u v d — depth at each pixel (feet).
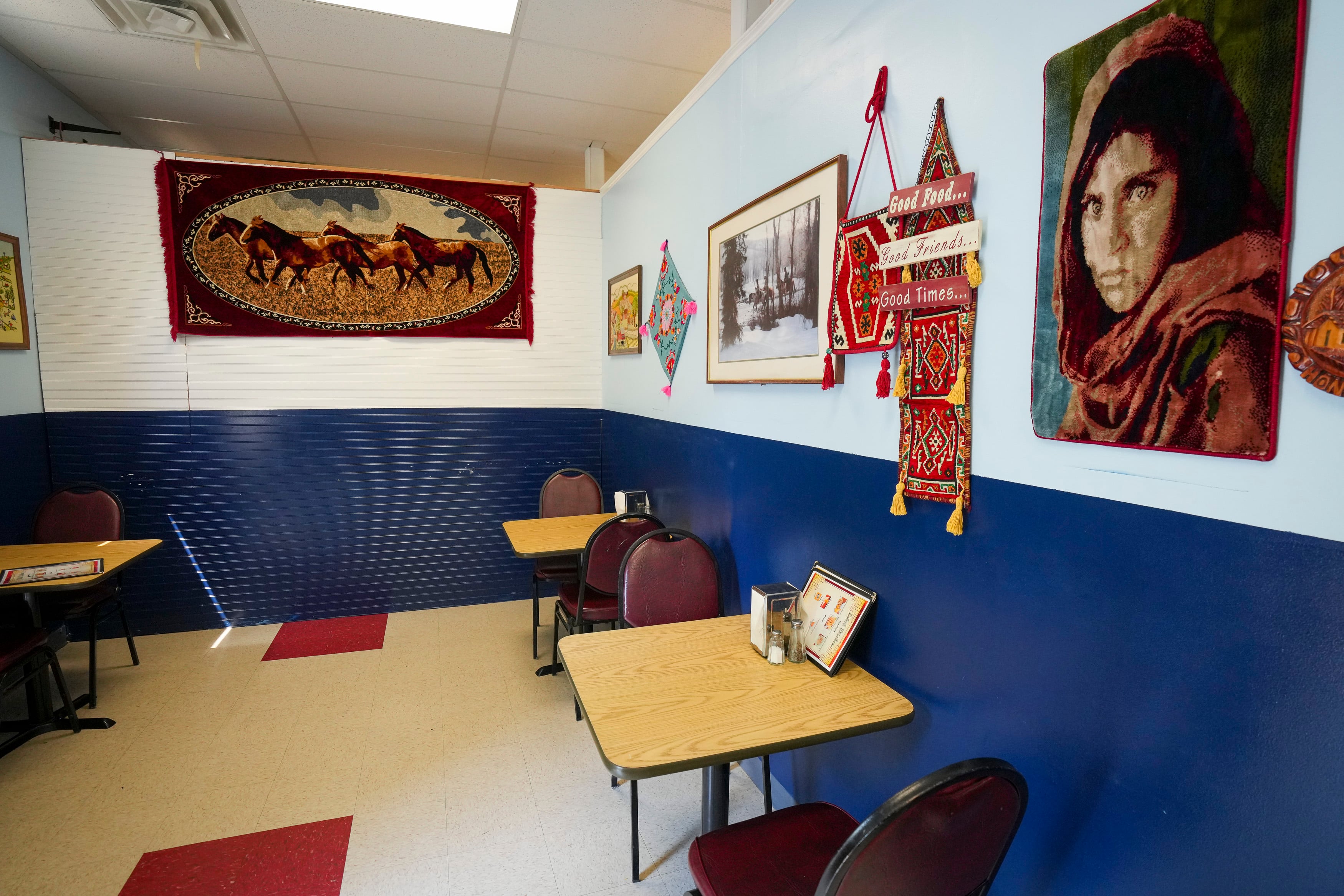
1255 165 2.89
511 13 9.05
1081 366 3.76
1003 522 4.37
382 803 7.36
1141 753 3.53
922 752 5.16
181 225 11.81
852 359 5.84
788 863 4.52
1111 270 3.56
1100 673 3.74
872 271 5.44
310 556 13.09
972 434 4.60
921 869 3.21
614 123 12.84
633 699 5.05
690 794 7.66
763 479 7.46
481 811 7.25
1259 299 2.90
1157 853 3.46
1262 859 3.01
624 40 9.69
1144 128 3.35
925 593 5.06
